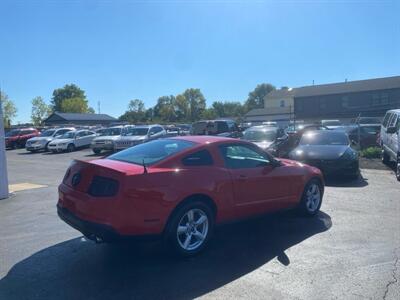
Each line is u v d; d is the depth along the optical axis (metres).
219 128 21.23
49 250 5.32
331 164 10.57
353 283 4.15
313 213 6.96
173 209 4.77
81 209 4.61
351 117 52.81
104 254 5.14
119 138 23.38
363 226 6.30
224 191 5.34
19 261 4.91
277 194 6.21
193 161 5.17
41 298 3.90
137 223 4.50
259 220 6.75
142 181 4.55
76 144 27.58
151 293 3.98
